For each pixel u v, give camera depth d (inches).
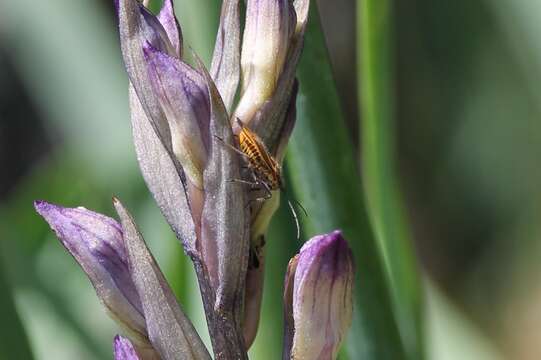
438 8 27.4
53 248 16.8
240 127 10.5
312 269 10.6
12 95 28.5
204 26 12.9
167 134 10.5
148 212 16.7
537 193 27.9
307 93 12.7
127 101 17.5
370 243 12.9
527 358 27.0
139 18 10.5
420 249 29.0
